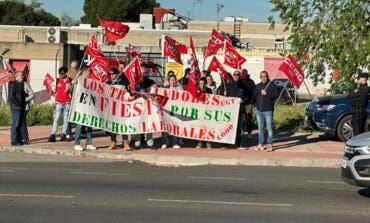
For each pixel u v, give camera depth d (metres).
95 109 15.84
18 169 12.97
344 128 18.28
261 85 16.66
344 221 8.43
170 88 16.58
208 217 8.45
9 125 22.44
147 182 11.53
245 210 9.03
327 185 11.73
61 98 17.59
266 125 16.94
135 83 16.19
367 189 11.23
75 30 61.41
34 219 8.06
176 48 19.33
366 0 21.62
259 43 79.25
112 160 15.12
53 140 17.52
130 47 26.36
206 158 15.10
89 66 16.72
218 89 17.80
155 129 16.34
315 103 18.89
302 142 18.73
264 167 14.72
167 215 8.52
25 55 43.12
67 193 10.07
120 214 8.51
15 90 16.47
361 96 16.75
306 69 24.22
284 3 23.70
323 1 22.70
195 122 16.70
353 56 21.59
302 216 8.70
